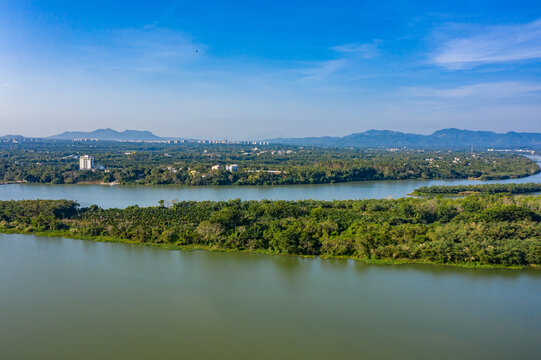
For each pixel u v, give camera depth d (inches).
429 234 3809.1
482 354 2283.5
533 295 2957.7
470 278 3245.6
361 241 3690.9
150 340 2401.6
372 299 2901.1
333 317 2659.9
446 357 2251.5
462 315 2689.5
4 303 2844.5
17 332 2488.9
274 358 2234.3
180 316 2674.7
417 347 2341.3
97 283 3174.2
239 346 2342.5
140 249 3998.5
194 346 2340.1
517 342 2396.7
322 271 3408.0
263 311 2733.8
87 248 4037.9
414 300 2886.3
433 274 3324.3
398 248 3604.8
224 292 3019.2
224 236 4045.3
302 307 2787.9
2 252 3909.9
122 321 2610.7
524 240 3688.5
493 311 2738.7
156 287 3102.9
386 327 2541.8
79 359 2225.6
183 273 3378.4
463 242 3636.8
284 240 3769.7
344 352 2288.4
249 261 3651.6
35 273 3373.5
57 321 2613.2
